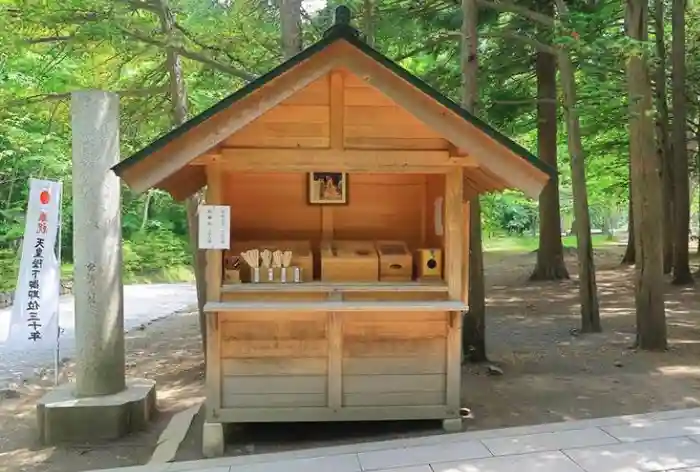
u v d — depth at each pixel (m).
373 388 5.39
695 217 43.44
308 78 4.77
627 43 7.16
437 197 5.87
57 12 7.68
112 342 6.21
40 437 5.87
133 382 6.64
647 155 8.46
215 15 8.95
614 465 4.35
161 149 4.68
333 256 5.57
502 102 10.59
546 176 4.88
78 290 6.14
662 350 8.48
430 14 11.13
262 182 6.36
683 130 15.39
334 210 6.45
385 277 5.55
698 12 17.25
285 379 5.34
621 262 21.75
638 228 8.60
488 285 17.16
